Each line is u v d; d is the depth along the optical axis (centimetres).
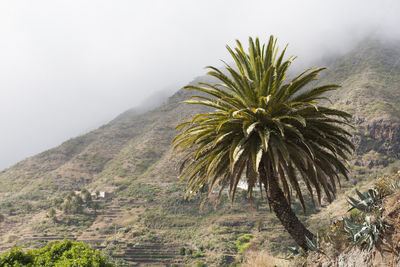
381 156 9638
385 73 14512
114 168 17225
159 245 8350
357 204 677
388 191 641
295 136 972
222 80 1046
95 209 11844
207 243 7638
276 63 1015
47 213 11575
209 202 10244
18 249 943
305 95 996
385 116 10762
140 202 12175
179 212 10388
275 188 1026
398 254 488
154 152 17975
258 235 7344
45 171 19388
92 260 952
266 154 981
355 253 601
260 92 955
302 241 990
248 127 881
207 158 1037
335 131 1025
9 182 18088
